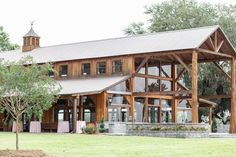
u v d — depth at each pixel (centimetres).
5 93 1903
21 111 1922
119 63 4094
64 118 4066
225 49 4128
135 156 1772
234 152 1936
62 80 4412
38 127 4000
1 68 1886
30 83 1873
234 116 4044
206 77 5353
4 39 7388
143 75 4106
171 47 3766
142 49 3975
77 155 1816
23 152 1834
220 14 5941
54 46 5019
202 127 3319
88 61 4300
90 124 3781
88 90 3759
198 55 4181
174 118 4384
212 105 4622
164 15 6034
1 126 4341
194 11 5828
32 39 5206
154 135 3353
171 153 1894
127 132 3509
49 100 1916
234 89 4100
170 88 4503
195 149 2091
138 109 4228
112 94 3853
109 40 4562
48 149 2092
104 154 1856
